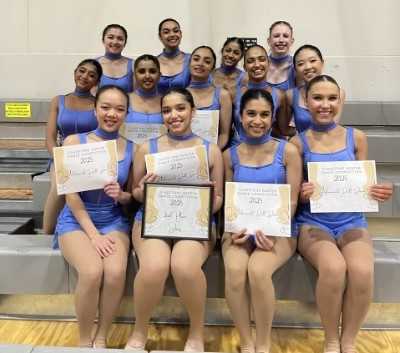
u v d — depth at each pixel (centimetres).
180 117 205
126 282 213
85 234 206
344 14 410
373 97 417
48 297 228
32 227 302
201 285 191
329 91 202
